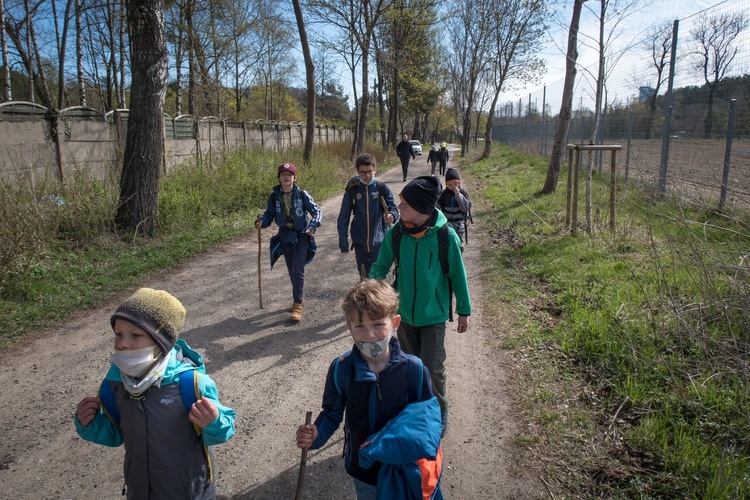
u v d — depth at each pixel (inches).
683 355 157.5
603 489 111.8
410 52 1041.5
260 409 148.3
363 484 85.8
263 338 196.4
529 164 825.5
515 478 118.0
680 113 374.3
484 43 1124.5
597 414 139.1
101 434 77.4
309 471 122.5
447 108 3058.6
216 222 392.2
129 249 305.4
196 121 562.9
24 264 232.2
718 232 196.7
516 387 156.6
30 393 154.8
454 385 160.7
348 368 82.8
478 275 273.7
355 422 81.9
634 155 472.1
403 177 821.9
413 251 118.9
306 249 214.5
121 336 71.9
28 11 667.4
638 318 182.5
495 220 421.7
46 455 126.6
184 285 258.5
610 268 244.5
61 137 382.3
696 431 125.9
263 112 1519.4
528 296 236.1
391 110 1478.8
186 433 76.2
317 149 809.5
